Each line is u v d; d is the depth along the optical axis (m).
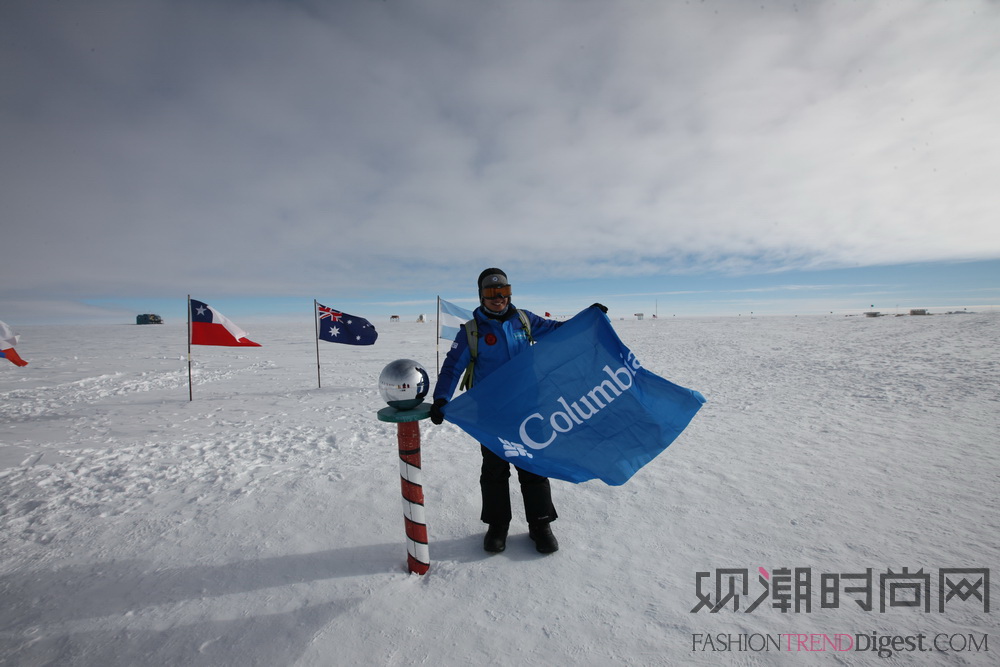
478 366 2.45
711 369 10.43
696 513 2.83
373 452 4.46
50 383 10.02
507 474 2.47
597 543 2.49
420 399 2.21
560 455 2.27
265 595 2.07
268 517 2.92
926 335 16.98
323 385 9.67
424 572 2.22
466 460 4.09
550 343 2.39
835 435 4.57
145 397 8.23
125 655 1.71
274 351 19.69
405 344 23.64
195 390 9.03
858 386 7.43
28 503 3.20
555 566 2.27
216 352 19.11
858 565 2.19
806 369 9.80
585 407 2.36
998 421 4.91
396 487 3.42
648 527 2.66
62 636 1.83
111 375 11.34
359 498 3.21
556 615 1.88
